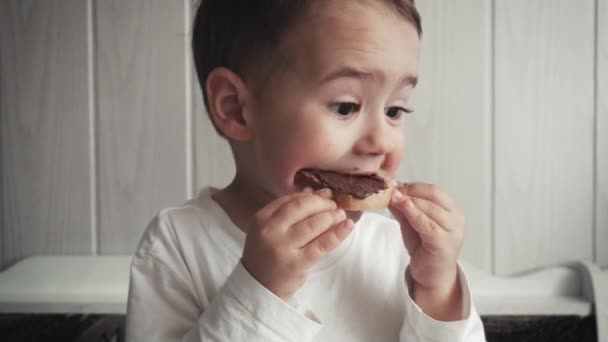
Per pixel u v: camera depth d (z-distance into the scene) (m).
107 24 1.21
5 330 1.09
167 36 1.21
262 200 0.75
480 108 1.22
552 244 1.23
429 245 0.69
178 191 1.24
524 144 1.22
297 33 0.65
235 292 0.64
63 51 1.21
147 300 0.73
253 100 0.69
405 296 0.74
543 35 1.20
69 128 1.23
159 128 1.23
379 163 0.66
